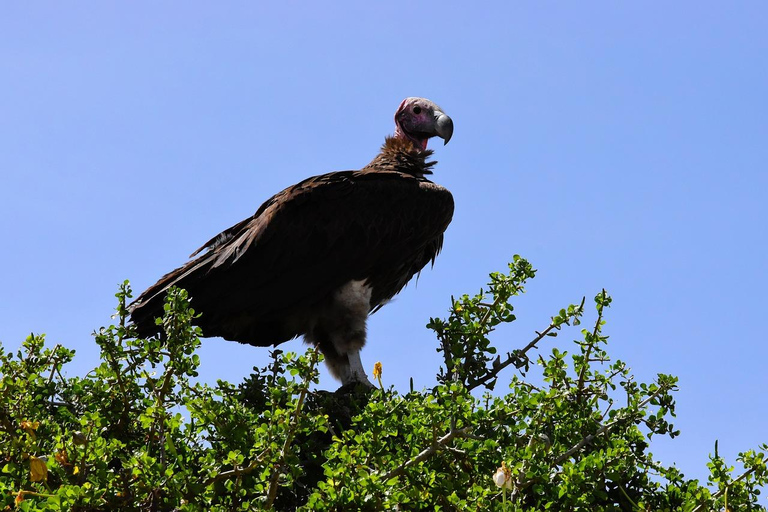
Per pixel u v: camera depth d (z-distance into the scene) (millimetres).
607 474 9969
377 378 12711
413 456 9875
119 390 11141
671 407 11414
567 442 10953
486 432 10398
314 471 12219
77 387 11578
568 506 9656
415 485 9477
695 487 10344
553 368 11633
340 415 13898
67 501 8539
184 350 10430
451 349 13898
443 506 9516
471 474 10031
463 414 10008
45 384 12156
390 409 10266
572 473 9562
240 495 9273
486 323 13875
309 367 9422
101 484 9156
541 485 9656
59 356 12156
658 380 11523
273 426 9227
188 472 9055
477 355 14008
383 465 9586
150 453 10133
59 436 9656
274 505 11836
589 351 11812
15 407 10398
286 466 9211
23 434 10234
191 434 11289
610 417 11289
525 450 9531
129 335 11133
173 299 10539
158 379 10672
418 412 10203
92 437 9664
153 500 9109
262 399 13219
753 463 10094
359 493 8555
